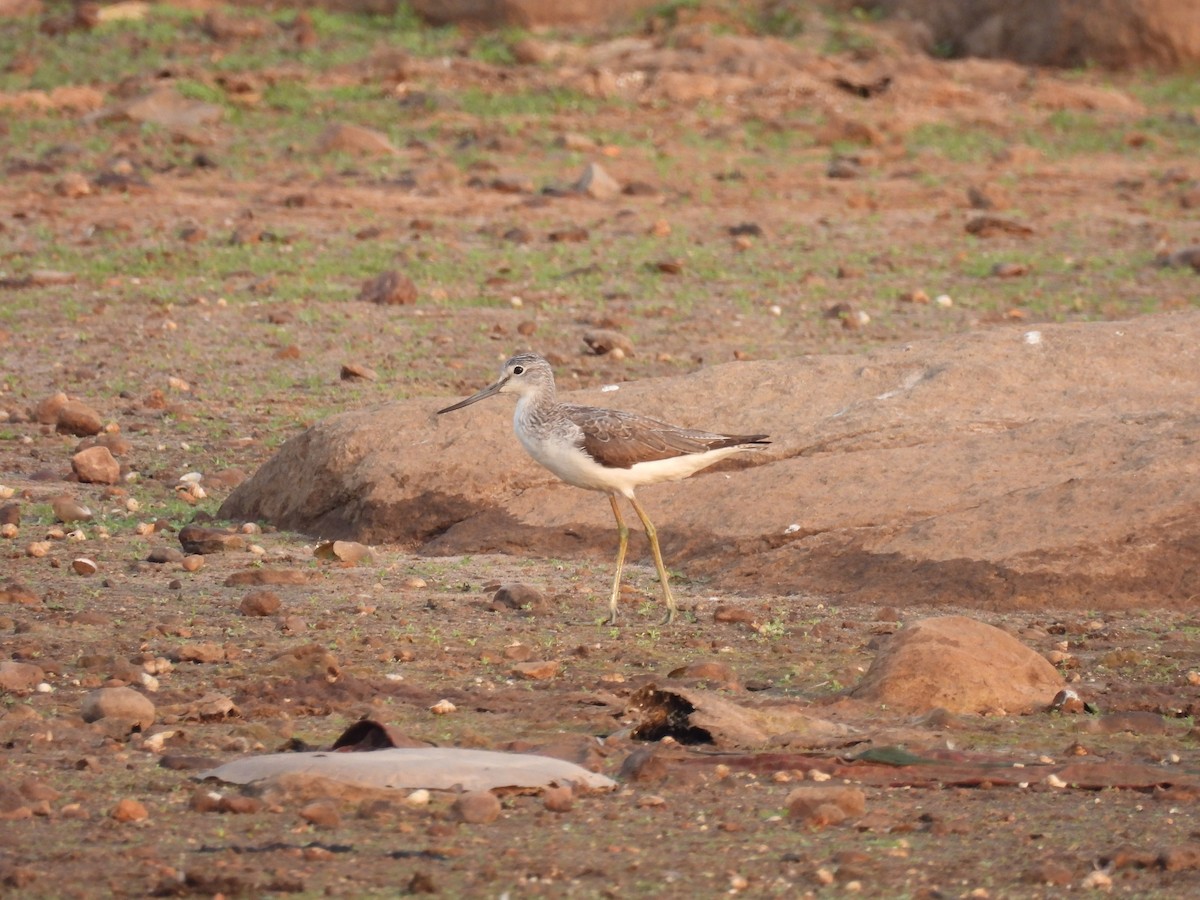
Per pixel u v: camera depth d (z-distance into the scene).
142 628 13.90
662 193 39.50
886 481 16.41
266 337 27.19
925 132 46.47
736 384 18.75
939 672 12.09
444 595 15.38
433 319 28.56
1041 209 38.50
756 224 35.69
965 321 28.77
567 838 9.20
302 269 31.50
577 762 10.56
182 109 45.00
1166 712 12.02
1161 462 15.79
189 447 21.69
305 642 13.52
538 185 39.97
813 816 9.53
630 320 28.59
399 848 8.97
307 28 52.81
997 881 8.70
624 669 13.02
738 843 9.19
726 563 16.08
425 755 10.30
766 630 14.04
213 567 16.44
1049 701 12.16
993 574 14.95
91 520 18.31
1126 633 13.95
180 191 37.84
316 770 9.95
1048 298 30.38
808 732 11.21
